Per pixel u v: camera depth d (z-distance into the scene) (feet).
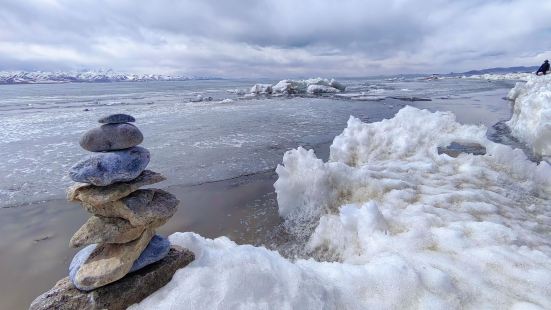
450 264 11.83
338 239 15.79
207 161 32.50
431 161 26.30
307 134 47.16
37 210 21.31
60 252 16.05
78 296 8.99
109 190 9.50
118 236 9.53
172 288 9.48
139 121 60.59
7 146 40.68
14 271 14.37
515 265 11.64
